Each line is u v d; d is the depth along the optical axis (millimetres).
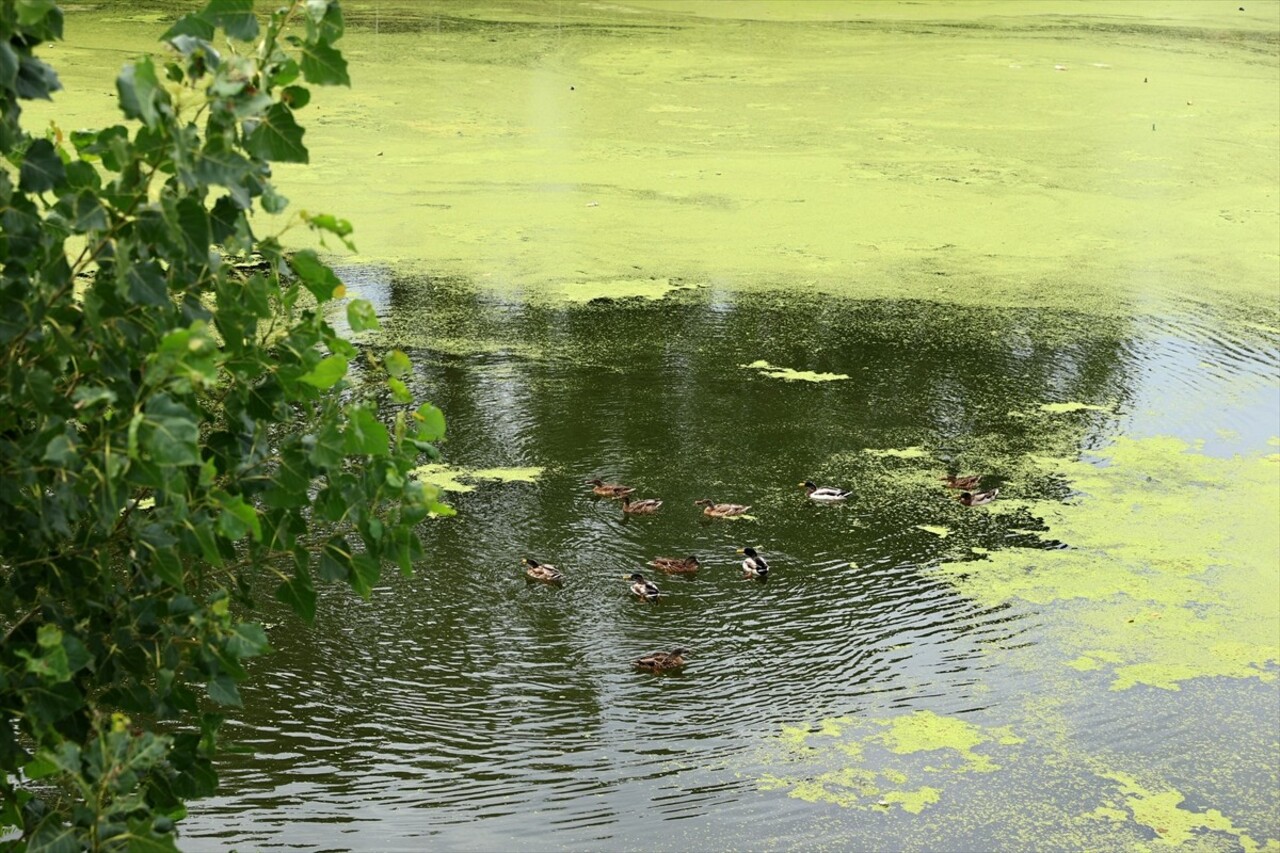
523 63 34562
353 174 25547
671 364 18531
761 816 10289
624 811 10305
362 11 40250
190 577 4922
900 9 43438
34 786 9820
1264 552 14328
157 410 3457
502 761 10820
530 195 24969
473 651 12227
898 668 12219
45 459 3766
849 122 30438
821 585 13477
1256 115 31672
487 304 20234
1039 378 18484
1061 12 43625
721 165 27125
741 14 41812
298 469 4375
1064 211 25250
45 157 3805
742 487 15312
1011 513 14984
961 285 21781
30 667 3527
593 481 15258
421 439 4648
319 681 11703
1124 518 14961
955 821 10328
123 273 3801
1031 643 12641
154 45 32906
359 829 9992
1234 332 20188
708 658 12266
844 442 16500
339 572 4500
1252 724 11602
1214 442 16828
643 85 32875
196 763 4539
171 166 4016
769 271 22078
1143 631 12883
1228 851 10070
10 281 3979
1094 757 11133
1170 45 38938
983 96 32844
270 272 4691
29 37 3783
